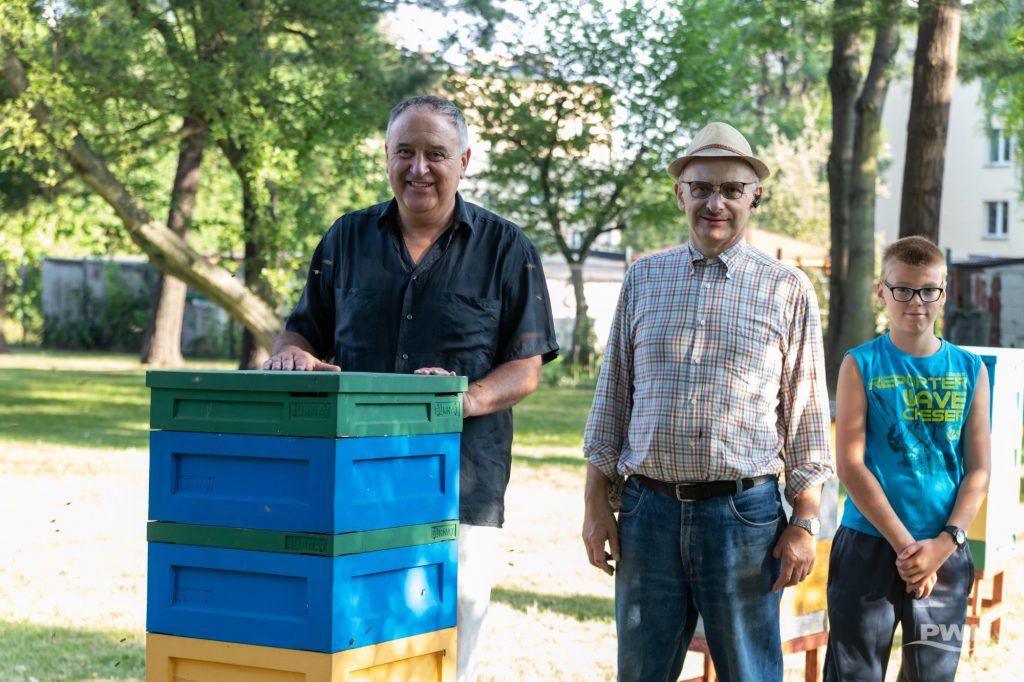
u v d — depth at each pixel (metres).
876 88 17.83
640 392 3.96
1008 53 17.12
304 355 3.90
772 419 3.91
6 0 14.43
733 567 3.81
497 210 28.98
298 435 3.30
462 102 26.94
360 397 3.30
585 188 28.42
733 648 3.83
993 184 40.69
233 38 16.11
